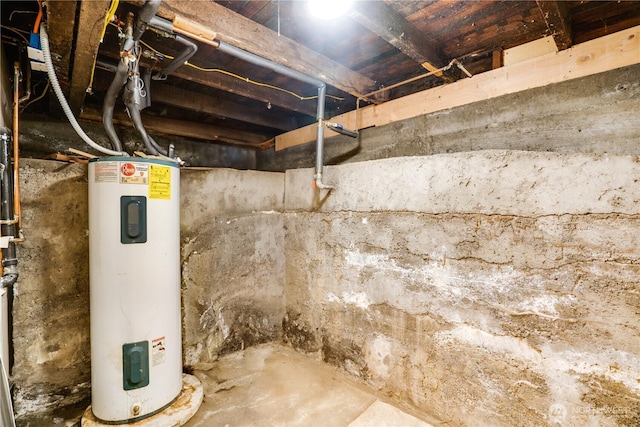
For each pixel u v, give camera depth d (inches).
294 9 61.2
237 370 82.7
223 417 65.2
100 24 45.5
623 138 57.2
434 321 64.9
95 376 60.7
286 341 98.3
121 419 59.8
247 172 92.3
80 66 58.2
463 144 77.9
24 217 62.1
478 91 75.3
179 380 68.9
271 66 69.7
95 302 60.3
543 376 51.5
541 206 51.7
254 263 94.0
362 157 99.4
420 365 67.1
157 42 70.9
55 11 42.8
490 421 57.1
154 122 111.7
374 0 55.8
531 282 52.7
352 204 80.1
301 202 93.6
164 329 64.3
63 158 68.6
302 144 120.4
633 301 43.8
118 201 59.2
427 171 66.1
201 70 81.7
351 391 74.7
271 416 65.8
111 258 59.4
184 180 81.0
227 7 60.3
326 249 86.5
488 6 59.2
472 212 59.5
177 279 68.3
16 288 61.2
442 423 63.1
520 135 69.1
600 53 59.4
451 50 75.8
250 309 93.7
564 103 63.6
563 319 49.6
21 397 62.6
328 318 86.1
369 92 90.0
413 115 87.2
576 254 48.4
